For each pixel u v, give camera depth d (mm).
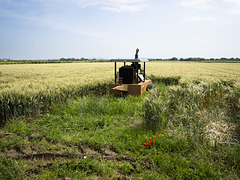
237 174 3096
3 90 6105
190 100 5543
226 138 4234
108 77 13062
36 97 6449
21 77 16688
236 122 4891
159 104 5125
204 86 6805
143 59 8641
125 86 8367
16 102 5723
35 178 2908
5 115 5605
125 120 5820
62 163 3273
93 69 28422
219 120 4973
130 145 4051
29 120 5777
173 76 15617
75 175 2986
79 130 4934
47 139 4254
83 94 8828
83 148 3891
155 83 13891
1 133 4574
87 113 6270
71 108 6383
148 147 3973
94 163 3248
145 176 2979
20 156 3479
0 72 18156
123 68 8828
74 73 20953
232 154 3514
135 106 6836
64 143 4094
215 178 2928
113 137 4449
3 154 3523
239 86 6215
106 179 2934
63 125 5137
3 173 2963
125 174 3109
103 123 5320
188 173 3021
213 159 3521
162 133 4621
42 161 3348
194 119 4594
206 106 5871
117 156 3615
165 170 3191
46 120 5594
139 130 4879
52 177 2932
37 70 25891
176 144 3955
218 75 18109
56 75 18281
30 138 4293
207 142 3869
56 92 7215
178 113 5285
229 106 5648
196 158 3480
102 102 7078
